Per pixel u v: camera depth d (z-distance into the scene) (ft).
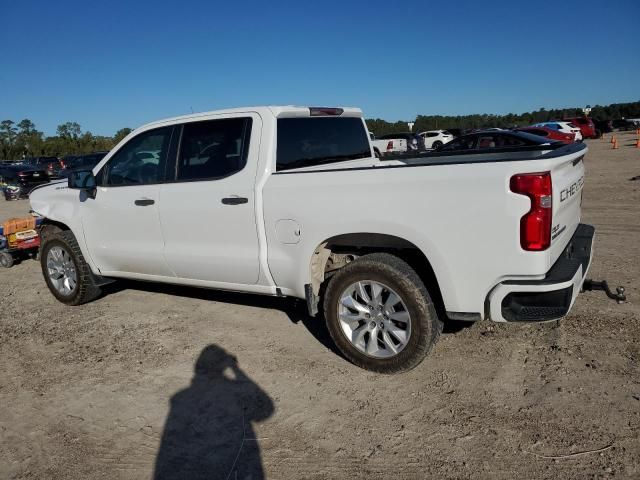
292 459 9.65
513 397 11.04
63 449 10.39
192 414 11.33
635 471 8.66
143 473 9.54
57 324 17.11
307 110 14.88
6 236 25.52
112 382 12.95
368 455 9.59
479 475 8.87
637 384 11.09
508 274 10.44
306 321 15.99
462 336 14.05
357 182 11.80
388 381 12.11
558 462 9.01
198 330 15.84
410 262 12.65
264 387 12.24
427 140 117.50
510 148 14.78
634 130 165.17
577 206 13.41
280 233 13.07
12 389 12.92
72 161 76.64
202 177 14.69
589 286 12.85
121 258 16.83
